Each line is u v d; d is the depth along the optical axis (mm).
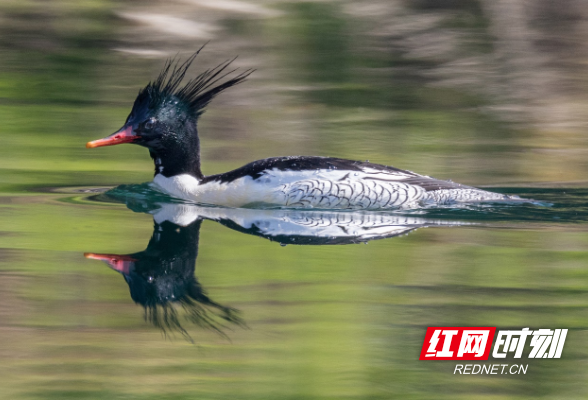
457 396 7125
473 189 13023
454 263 10094
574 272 9766
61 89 24281
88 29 27844
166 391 7051
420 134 20094
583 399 7117
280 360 7609
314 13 28969
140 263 10031
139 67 26000
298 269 9859
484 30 27750
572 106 23453
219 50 27000
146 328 8250
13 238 11000
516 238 11164
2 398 6832
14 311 8539
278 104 23328
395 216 12203
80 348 7766
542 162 17109
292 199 12203
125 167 16328
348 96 24328
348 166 12508
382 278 9578
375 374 7406
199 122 20953
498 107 23469
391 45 27953
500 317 8484
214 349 7762
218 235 11258
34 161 16578
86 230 11469
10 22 28266
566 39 27297
